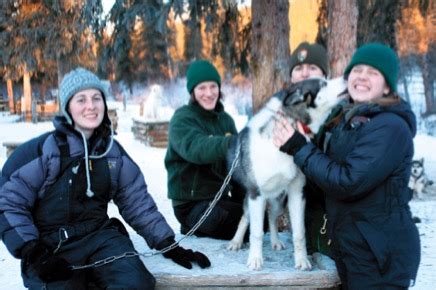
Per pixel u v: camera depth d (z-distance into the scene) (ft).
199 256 8.39
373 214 6.74
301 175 7.89
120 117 70.54
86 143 7.50
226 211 10.08
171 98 73.20
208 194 10.48
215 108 11.05
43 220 7.45
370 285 6.76
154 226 8.42
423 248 15.21
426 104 57.93
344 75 7.80
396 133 6.63
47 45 39.60
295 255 8.22
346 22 13.85
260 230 8.18
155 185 25.38
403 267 6.64
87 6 14.76
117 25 15.80
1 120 73.92
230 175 8.36
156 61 32.01
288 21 14.53
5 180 7.27
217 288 7.92
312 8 20.65
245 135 8.13
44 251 7.05
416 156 35.99
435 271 12.89
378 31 21.39
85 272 7.27
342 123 7.32
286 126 7.34
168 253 8.53
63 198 7.40
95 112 7.61
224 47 18.81
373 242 6.62
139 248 9.51
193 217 10.46
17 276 12.69
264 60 14.34
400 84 67.97
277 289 7.88
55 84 78.38
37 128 59.57
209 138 9.41
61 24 33.24
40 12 40.60
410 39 53.88
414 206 23.76
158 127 39.37
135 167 8.41
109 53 17.30
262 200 8.11
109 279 7.25
